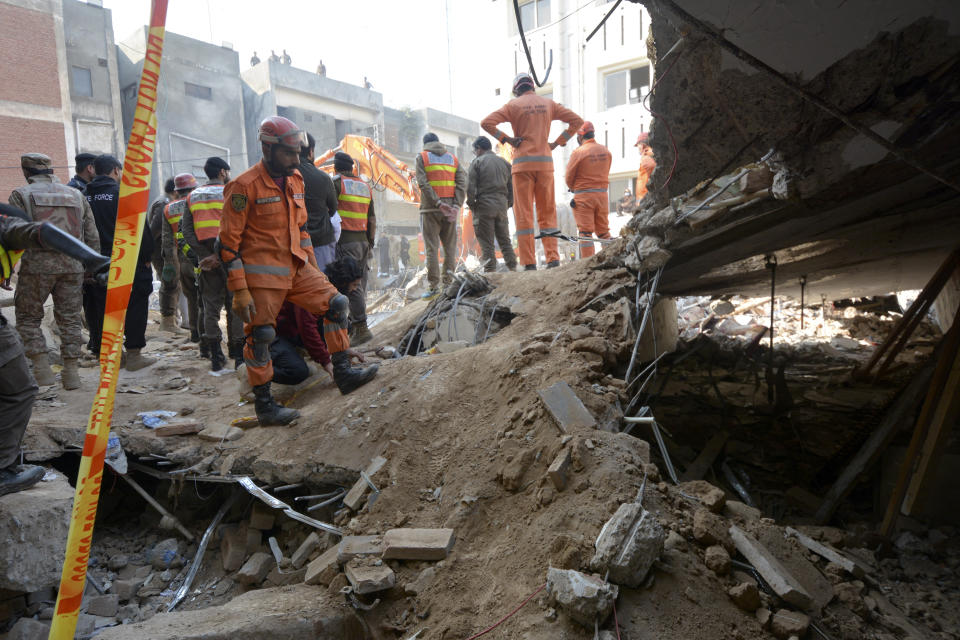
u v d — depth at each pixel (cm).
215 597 361
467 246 1527
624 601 226
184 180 691
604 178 704
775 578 246
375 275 2038
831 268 659
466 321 552
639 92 1694
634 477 283
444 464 348
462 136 3816
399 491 338
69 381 538
